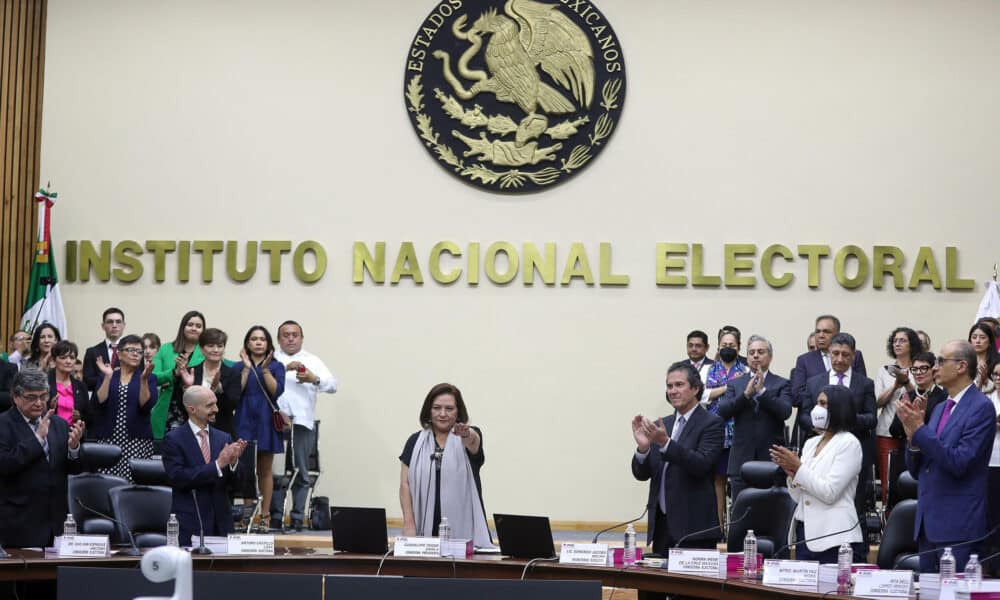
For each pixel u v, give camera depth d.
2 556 6.01
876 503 8.86
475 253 11.00
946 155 10.84
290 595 4.86
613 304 10.93
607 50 11.05
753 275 10.84
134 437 9.08
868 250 10.82
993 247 10.76
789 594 5.02
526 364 10.94
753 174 10.92
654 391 10.84
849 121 10.91
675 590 5.53
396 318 11.02
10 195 11.18
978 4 10.90
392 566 6.08
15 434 6.75
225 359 10.24
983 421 5.56
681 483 6.20
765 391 8.85
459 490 6.60
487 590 4.78
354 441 10.95
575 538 10.20
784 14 10.99
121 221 11.20
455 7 11.18
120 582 4.94
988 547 6.39
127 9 11.34
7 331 11.07
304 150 11.17
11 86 11.25
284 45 11.24
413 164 11.12
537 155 11.03
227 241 11.12
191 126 11.23
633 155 11.01
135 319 11.10
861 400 8.41
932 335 10.73
